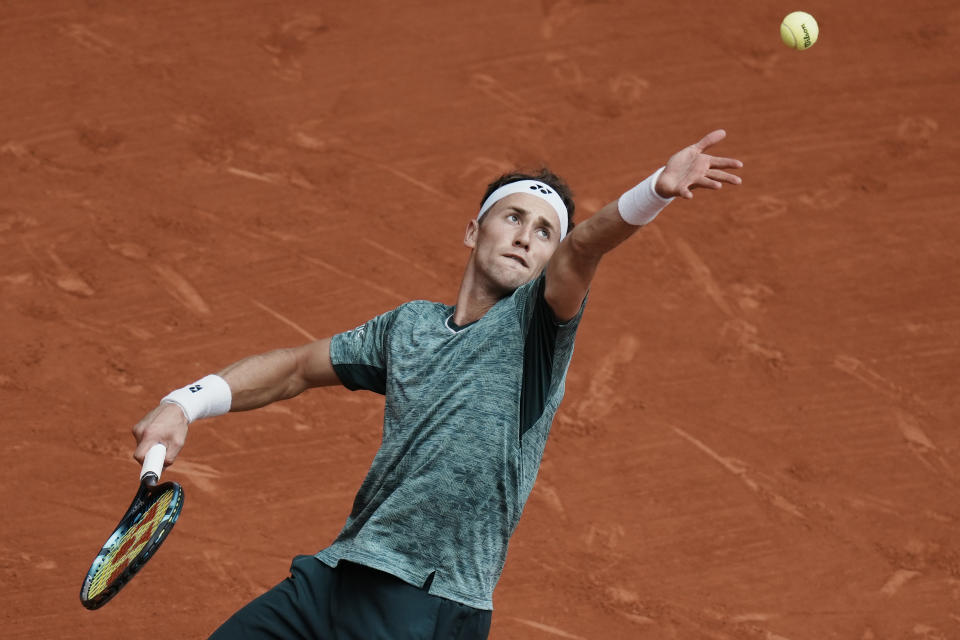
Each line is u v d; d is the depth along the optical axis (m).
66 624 25.80
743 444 31.38
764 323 34.78
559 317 12.76
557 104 40.97
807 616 27.59
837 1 45.62
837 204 38.62
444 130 39.72
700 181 11.67
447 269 35.34
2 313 33.03
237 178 37.59
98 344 32.34
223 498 28.69
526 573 27.73
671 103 41.34
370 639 12.53
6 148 38.06
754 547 28.94
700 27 44.09
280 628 13.12
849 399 32.91
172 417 13.56
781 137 40.53
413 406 13.03
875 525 29.84
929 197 39.09
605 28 43.81
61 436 29.95
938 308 35.72
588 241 12.20
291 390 14.66
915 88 42.56
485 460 12.59
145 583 26.70
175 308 33.47
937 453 31.75
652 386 32.59
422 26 43.22
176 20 42.91
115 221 35.97
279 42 42.28
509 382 12.84
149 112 39.53
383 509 12.68
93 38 42.06
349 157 38.56
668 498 29.80
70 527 27.91
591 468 30.31
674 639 26.61
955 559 29.27
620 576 27.89
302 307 33.75
